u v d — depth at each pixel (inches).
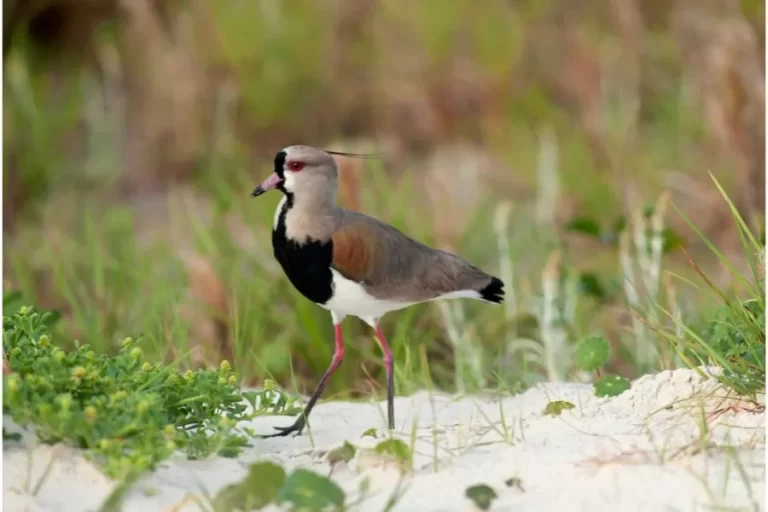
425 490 271.4
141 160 720.3
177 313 446.0
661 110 713.6
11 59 786.8
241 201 589.3
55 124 734.5
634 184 637.3
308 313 459.5
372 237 354.0
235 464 300.2
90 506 261.9
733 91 607.8
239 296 477.4
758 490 258.8
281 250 358.3
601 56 722.8
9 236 641.6
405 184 549.6
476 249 544.7
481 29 756.0
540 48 751.7
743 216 590.2
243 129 729.0
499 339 483.5
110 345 472.4
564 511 255.3
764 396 312.2
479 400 388.8
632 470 270.4
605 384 345.4
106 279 530.3
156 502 266.1
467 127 738.2
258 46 740.7
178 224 621.9
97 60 796.6
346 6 761.0
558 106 733.3
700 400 316.2
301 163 350.9
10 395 275.4
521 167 671.8
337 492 253.4
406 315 467.5
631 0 733.3
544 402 354.3
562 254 540.4
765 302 326.0
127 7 756.6
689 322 442.3
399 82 742.5
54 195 697.0
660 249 457.1
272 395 330.0
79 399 291.3
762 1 682.2
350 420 367.6
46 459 276.5
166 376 314.7
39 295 544.7
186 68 730.2
